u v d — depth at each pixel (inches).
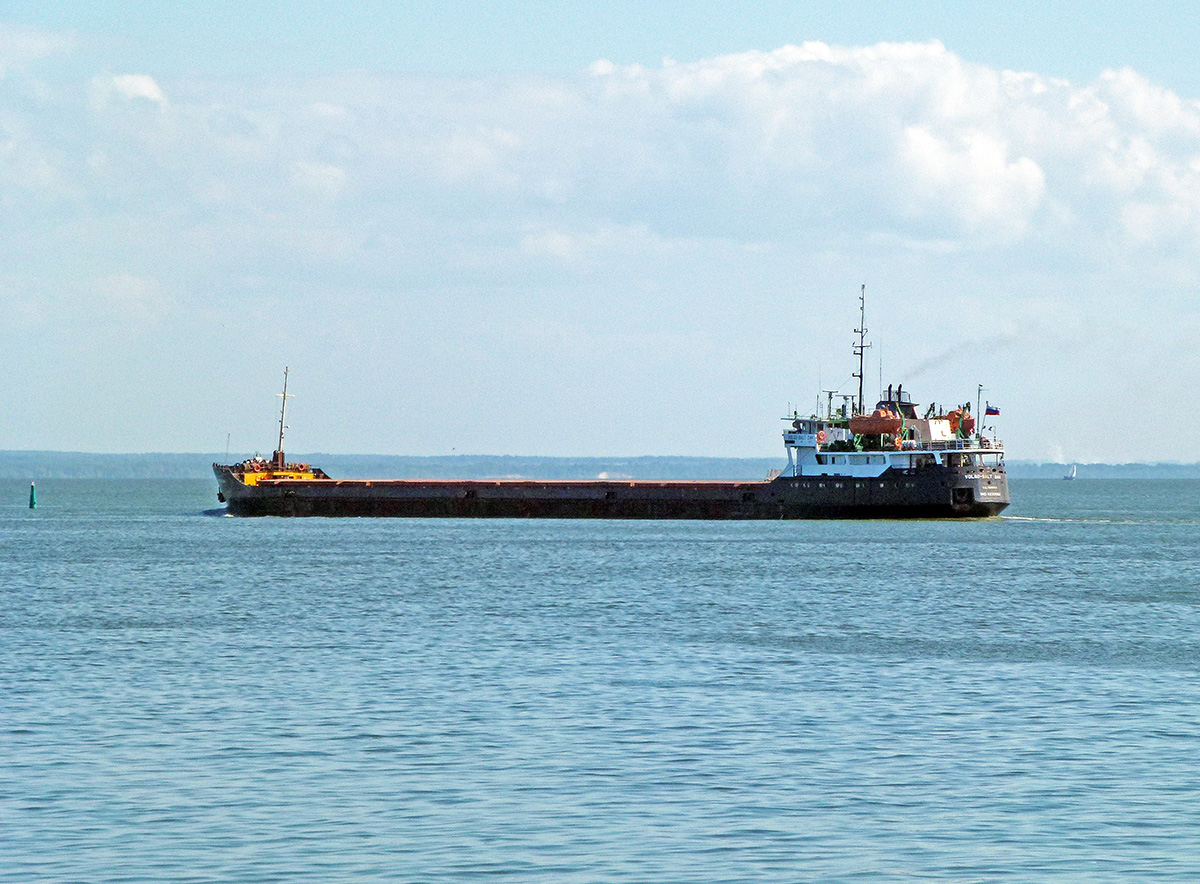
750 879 2491.4
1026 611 6776.6
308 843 2709.2
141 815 2898.6
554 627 6043.3
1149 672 4790.8
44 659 5054.1
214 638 5654.5
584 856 2625.5
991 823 2849.4
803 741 3604.8
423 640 5585.6
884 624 6205.7
